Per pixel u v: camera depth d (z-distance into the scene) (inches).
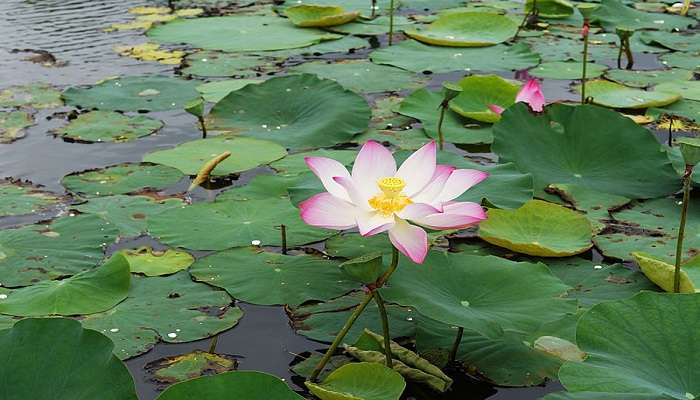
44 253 113.0
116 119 171.5
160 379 88.7
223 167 145.3
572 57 223.3
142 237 120.0
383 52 220.8
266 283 106.7
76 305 100.2
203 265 111.0
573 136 139.4
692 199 130.6
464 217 83.4
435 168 89.9
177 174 142.4
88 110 176.6
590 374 76.8
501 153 135.2
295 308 103.1
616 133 138.6
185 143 156.6
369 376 84.2
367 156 89.9
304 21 246.2
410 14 274.5
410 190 89.6
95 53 221.5
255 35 239.0
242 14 270.4
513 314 87.9
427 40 229.6
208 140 158.2
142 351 93.0
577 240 118.3
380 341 93.4
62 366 73.2
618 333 81.2
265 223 122.6
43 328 75.2
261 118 169.6
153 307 101.4
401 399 87.3
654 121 173.5
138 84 190.1
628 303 84.0
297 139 159.9
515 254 117.3
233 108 172.7
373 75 201.3
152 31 244.1
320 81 176.7
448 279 94.4
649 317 82.4
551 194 132.4
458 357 93.1
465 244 120.9
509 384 88.6
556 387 88.0
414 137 161.0
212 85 191.2
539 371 90.3
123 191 135.8
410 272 93.4
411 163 90.2
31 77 198.7
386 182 84.5
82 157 152.5
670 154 144.0
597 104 180.7
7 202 130.3
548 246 116.4
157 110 177.3
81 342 74.6
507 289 93.0
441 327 98.6
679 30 253.1
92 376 72.8
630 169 135.7
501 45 229.8
